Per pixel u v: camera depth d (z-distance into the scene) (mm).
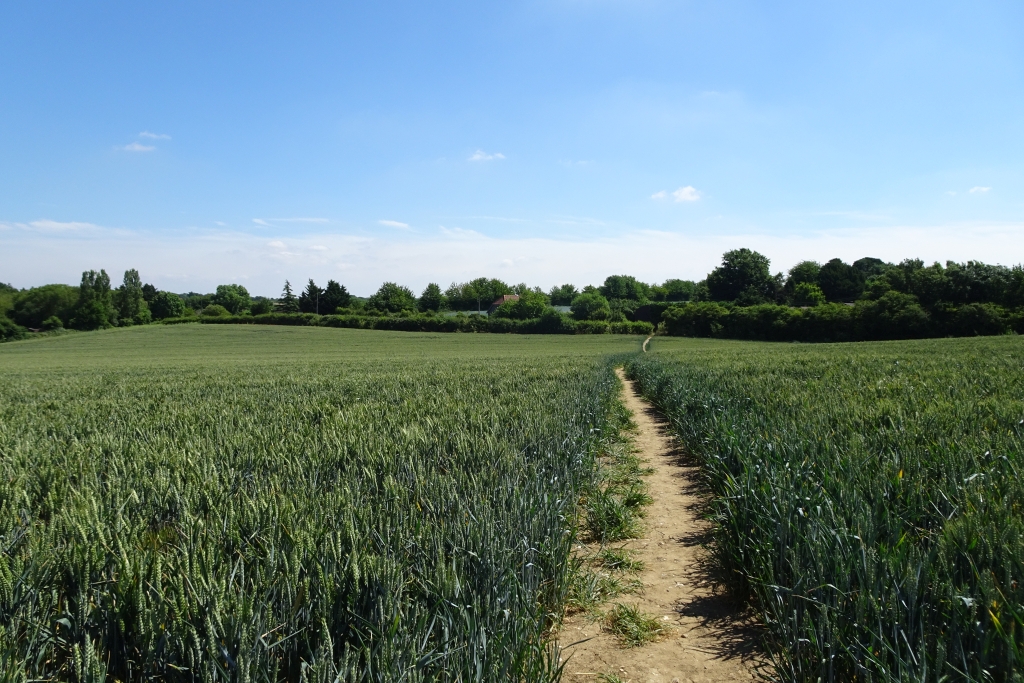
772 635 3930
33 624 2975
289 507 4430
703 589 5055
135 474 5957
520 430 8453
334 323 105062
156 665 2826
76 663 2617
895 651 2908
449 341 77938
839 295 111250
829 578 3652
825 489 5043
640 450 11008
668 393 14906
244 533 4176
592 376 18562
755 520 4902
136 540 3902
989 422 7641
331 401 14023
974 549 3613
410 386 17125
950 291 68562
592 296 114625
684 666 3846
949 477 5152
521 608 3740
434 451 7094
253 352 61812
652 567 5590
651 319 107500
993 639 2834
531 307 110562
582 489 7402
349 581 3242
